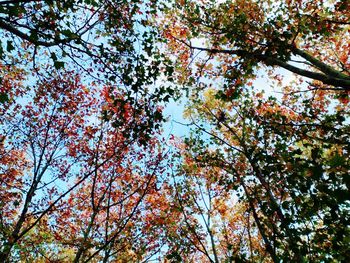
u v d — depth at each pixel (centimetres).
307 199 549
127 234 1318
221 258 1597
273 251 579
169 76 732
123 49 661
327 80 749
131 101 679
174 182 1473
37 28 574
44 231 1351
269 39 921
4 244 991
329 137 643
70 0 618
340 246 508
